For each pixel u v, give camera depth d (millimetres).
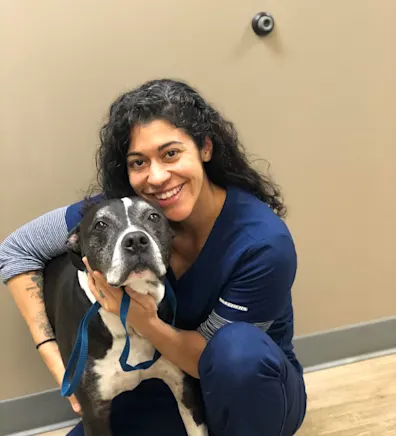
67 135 1686
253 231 1331
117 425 1528
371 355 2133
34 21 1576
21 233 1551
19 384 1877
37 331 1520
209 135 1332
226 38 1721
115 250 1195
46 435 1879
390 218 2043
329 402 1868
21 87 1617
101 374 1321
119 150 1312
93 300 1328
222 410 1312
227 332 1277
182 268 1424
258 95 1795
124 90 1682
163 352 1322
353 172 1954
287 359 1388
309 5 1761
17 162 1676
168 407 1564
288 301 1447
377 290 2111
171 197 1283
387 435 1698
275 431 1333
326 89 1848
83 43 1622
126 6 1625
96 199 1474
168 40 1680
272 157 1862
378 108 1913
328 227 1987
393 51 1873
